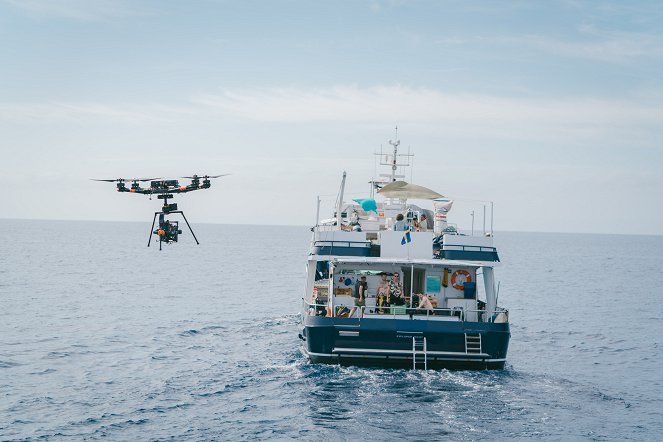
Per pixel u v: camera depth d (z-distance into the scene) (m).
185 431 26.36
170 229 30.52
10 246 197.38
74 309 62.25
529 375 35.69
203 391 31.70
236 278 102.94
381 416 27.70
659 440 26.27
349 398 29.69
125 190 30.34
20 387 32.34
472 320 33.62
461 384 31.61
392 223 38.25
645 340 50.50
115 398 30.61
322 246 33.53
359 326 31.67
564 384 34.12
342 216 39.91
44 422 27.20
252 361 38.03
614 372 38.28
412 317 32.09
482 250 33.53
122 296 74.25
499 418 27.78
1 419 27.47
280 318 57.16
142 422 27.34
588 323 59.81
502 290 91.75
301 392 30.67
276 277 106.44
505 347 32.12
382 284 33.97
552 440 25.84
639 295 89.50
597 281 114.44
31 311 60.31
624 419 28.70
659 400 32.00
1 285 84.31
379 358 32.22
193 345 43.44
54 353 40.59
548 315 64.88
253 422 27.28
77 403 29.80
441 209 36.53
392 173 42.44
